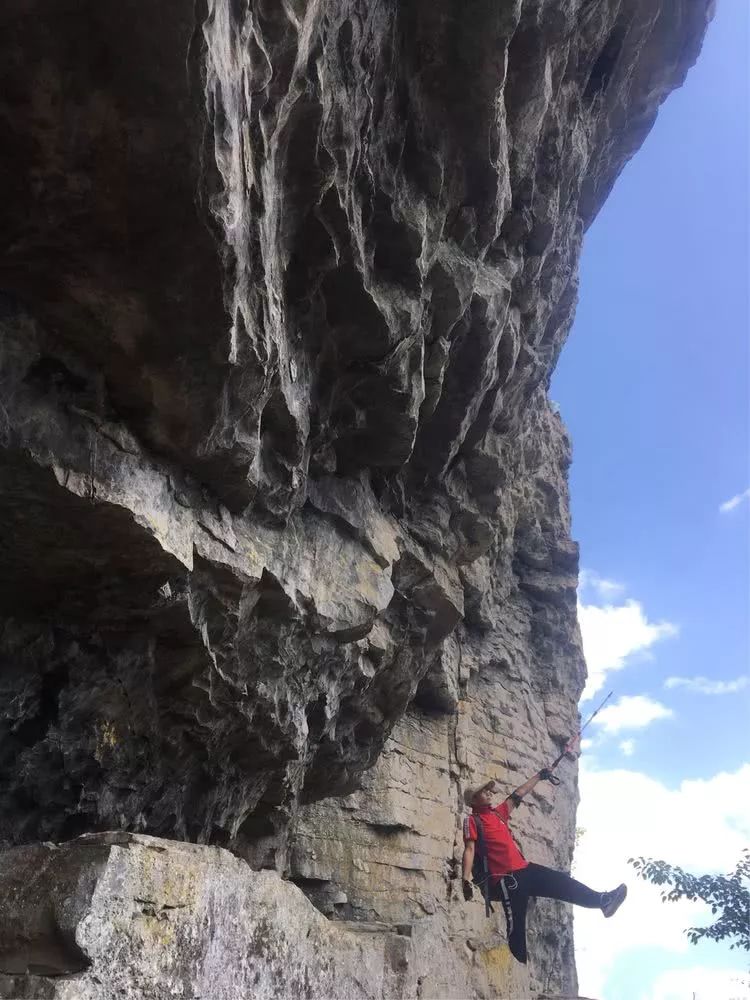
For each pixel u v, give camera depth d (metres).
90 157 3.70
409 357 6.30
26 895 3.34
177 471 5.10
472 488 8.67
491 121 5.94
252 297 4.60
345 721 7.83
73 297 4.16
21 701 5.03
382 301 5.76
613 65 7.89
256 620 6.04
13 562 4.78
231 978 3.97
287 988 4.45
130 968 3.33
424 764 9.88
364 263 5.59
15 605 5.01
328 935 5.05
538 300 8.37
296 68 4.25
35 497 4.42
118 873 3.38
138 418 4.74
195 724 5.93
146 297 4.19
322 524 6.65
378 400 6.39
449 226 6.44
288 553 6.16
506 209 6.68
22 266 4.02
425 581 8.10
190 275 4.13
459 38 5.49
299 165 4.82
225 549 5.45
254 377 4.81
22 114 3.56
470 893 9.80
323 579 6.45
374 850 8.97
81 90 3.53
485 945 9.80
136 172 3.76
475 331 7.04
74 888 3.29
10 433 4.18
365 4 4.82
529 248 7.65
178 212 3.89
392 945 6.04
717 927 8.35
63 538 4.67
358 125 5.06
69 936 3.18
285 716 6.52
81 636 5.17
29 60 3.44
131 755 5.57
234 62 3.83
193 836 6.41
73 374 4.41
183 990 3.59
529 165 7.09
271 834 7.48
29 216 3.85
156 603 5.13
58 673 5.17
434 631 8.48
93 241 3.97
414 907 9.05
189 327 4.35
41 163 3.69
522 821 11.18
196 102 3.60
